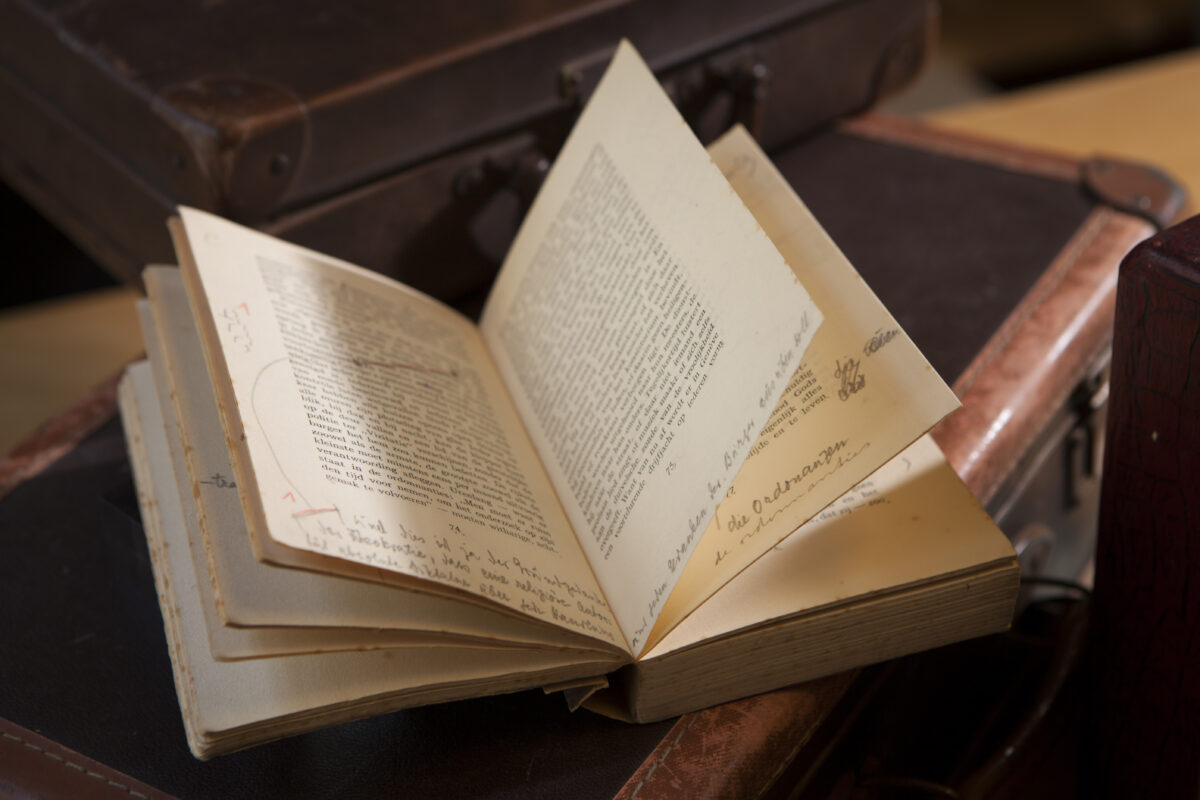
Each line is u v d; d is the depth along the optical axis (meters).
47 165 0.89
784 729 0.55
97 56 0.74
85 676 0.58
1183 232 0.49
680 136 0.57
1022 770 0.64
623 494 0.54
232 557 0.48
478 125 0.78
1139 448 0.53
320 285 0.63
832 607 0.53
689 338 0.53
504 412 0.63
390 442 0.54
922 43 1.05
